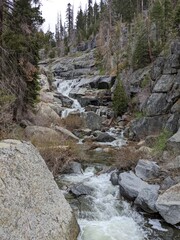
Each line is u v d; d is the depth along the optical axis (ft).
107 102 108.99
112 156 55.93
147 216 31.91
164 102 69.92
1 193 20.20
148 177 39.22
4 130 46.47
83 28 259.60
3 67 51.08
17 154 23.86
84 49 219.00
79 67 169.27
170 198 31.35
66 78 164.04
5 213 19.69
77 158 51.65
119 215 32.14
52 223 23.52
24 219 21.01
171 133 57.36
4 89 47.93
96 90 121.08
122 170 45.44
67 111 97.50
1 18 49.34
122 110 94.32
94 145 63.98
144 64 102.53
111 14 191.01
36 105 82.07
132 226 29.68
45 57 244.63
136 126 73.77
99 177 43.19
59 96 113.60
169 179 36.17
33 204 22.74
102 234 27.58
